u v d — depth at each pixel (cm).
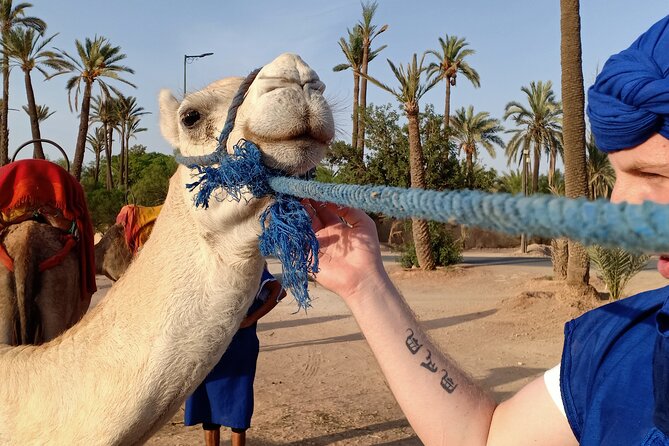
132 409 231
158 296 236
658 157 112
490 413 174
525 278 1911
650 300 139
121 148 6550
